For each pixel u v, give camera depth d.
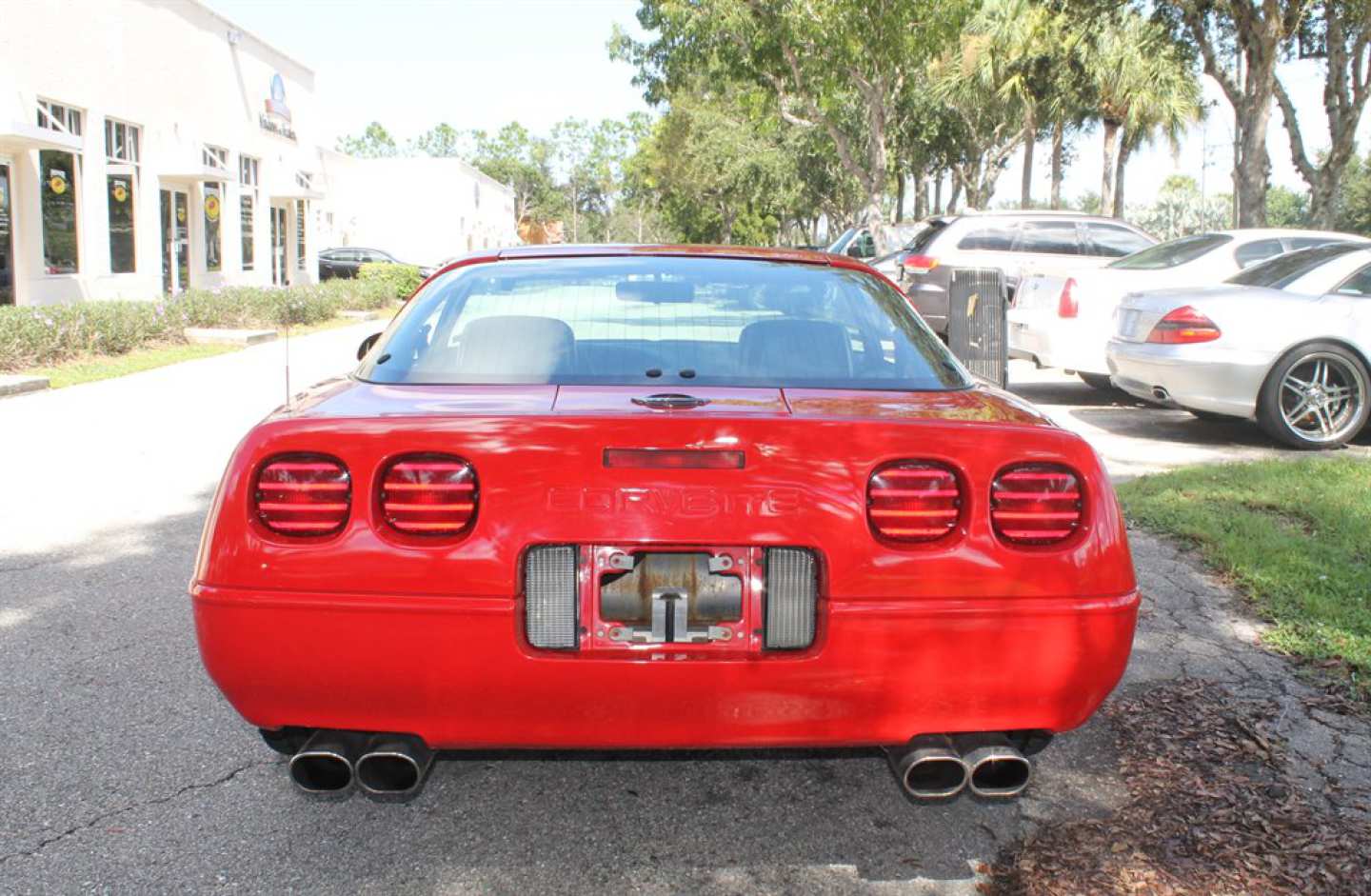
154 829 2.79
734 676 2.35
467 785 3.10
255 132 26.38
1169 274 9.65
